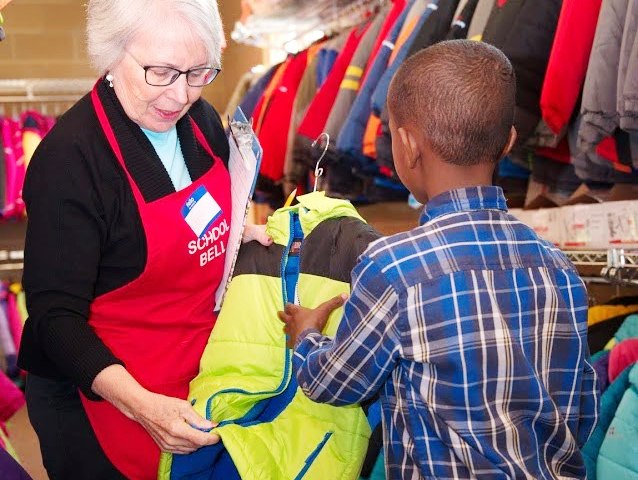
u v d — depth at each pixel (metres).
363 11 3.47
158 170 1.25
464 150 1.00
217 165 1.36
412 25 2.47
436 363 0.95
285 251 1.28
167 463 1.20
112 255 1.25
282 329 1.26
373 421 1.19
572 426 1.04
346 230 1.29
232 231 1.34
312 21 3.71
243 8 3.69
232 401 1.20
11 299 3.91
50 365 1.29
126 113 1.24
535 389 0.98
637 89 1.55
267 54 4.30
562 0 1.92
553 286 1.02
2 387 1.48
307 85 3.35
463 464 0.96
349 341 1.00
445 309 0.95
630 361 1.71
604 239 1.87
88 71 4.59
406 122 1.03
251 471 1.12
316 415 1.22
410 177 1.07
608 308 2.05
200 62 1.17
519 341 0.98
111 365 1.15
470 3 2.23
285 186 3.55
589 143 1.77
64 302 1.17
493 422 0.95
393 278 0.97
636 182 1.99
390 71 2.34
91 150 1.20
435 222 1.01
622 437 1.51
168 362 1.32
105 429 1.30
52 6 4.52
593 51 1.72
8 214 3.79
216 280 1.36
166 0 1.14
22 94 4.25
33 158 1.21
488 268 0.98
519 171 2.36
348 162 2.89
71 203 1.17
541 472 0.97
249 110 3.78
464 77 0.99
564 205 2.14
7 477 1.20
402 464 1.01
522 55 1.91
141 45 1.14
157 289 1.29
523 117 1.94
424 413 0.98
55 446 1.34
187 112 1.35
